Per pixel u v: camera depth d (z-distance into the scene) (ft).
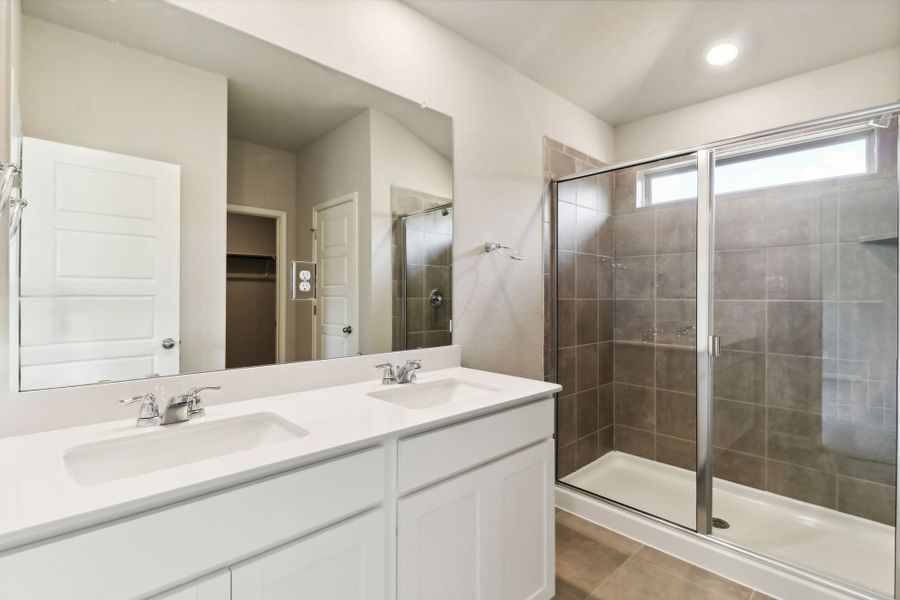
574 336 8.29
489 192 6.99
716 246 6.76
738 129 8.32
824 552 5.70
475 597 3.99
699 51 6.96
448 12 6.03
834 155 5.98
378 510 3.26
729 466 7.09
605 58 7.18
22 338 3.26
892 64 6.84
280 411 3.85
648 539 6.43
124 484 2.35
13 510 2.06
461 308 6.57
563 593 5.32
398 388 4.92
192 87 4.14
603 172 7.79
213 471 2.51
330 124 5.11
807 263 6.37
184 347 4.08
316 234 5.03
